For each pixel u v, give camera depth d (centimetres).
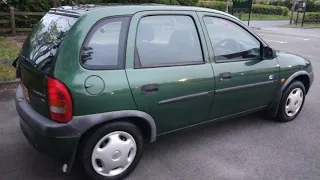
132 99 285
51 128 261
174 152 364
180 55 324
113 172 299
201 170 328
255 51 393
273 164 345
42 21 338
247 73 375
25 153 351
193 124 349
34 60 291
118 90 276
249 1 2395
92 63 270
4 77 602
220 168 333
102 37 277
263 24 2739
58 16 312
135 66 291
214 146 381
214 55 349
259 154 366
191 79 323
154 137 316
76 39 265
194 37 338
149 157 351
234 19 380
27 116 287
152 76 297
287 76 431
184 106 326
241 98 381
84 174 297
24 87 316
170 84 308
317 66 897
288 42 1493
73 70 261
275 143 395
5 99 520
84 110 264
